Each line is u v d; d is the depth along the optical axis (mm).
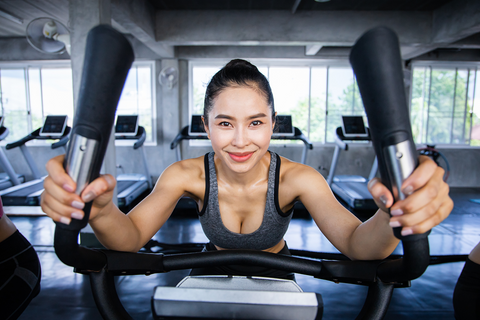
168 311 498
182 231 3572
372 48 342
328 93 6707
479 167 6527
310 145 5031
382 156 402
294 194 920
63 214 434
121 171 6629
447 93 6609
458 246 3189
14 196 4352
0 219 920
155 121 6594
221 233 980
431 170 388
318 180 907
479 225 3895
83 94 386
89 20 2912
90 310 2006
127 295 2189
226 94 671
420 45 4969
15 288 891
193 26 4777
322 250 3062
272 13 4766
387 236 608
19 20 5105
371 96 371
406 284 578
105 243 714
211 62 6598
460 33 4398
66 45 3604
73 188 415
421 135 6691
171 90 6367
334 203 858
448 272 2555
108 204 606
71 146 404
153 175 6652
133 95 6617
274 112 801
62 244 469
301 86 6703
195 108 6742
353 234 734
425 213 415
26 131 6879
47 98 6820
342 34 4789
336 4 4543
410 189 393
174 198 941
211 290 499
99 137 401
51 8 4730
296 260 630
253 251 638
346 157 6688
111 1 3344
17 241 958
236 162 716
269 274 1053
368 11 4770
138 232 793
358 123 5469
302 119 6793
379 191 429
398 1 4461
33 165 5430
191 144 6609
